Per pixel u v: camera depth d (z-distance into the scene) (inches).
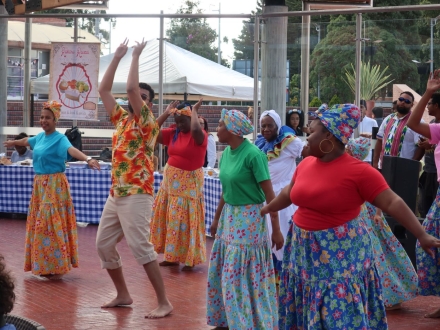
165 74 447.2
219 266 217.2
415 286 254.4
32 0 448.5
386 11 336.5
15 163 486.0
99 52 453.4
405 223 164.6
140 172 240.8
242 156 209.2
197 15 400.5
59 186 305.0
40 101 630.5
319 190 167.8
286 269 179.3
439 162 241.4
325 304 168.7
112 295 279.0
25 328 112.3
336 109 168.7
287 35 379.9
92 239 404.5
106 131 467.8
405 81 363.6
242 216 209.6
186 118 331.6
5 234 420.2
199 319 244.5
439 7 325.4
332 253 168.9
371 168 167.3
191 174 332.5
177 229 332.2
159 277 247.0
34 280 305.1
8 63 503.2
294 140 287.6
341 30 373.4
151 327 234.4
